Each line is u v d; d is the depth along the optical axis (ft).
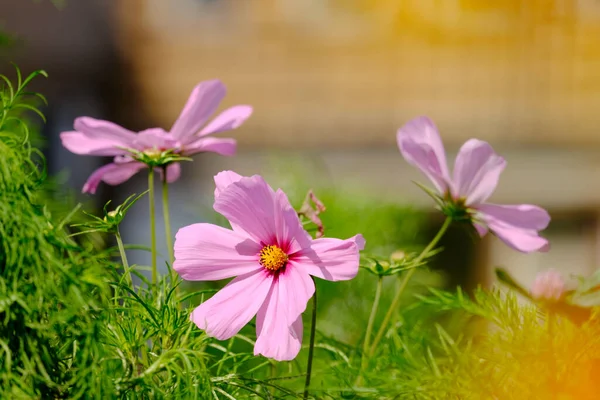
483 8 12.64
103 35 12.63
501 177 12.28
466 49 12.73
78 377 2.06
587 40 12.42
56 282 2.07
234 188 2.21
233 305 2.19
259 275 2.21
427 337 2.51
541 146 12.46
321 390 2.28
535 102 12.52
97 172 2.54
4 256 2.07
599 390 2.22
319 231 2.34
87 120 2.47
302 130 12.86
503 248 9.66
